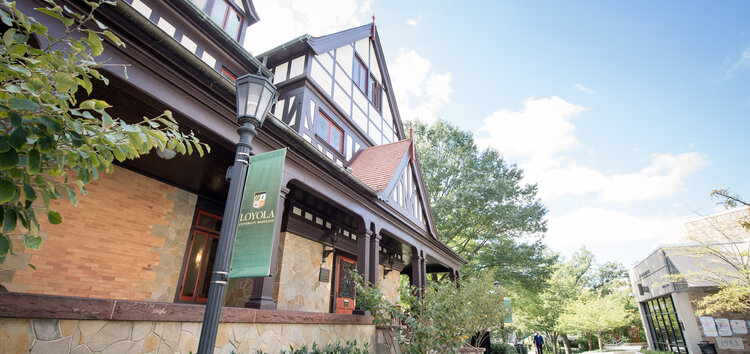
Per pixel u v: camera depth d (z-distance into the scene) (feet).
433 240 38.34
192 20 23.52
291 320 16.62
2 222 6.20
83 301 9.64
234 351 13.73
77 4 11.62
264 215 11.98
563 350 126.52
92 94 13.50
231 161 19.31
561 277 135.03
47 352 8.95
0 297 8.23
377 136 44.45
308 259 27.84
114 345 10.27
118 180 19.69
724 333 45.09
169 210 21.98
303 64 33.04
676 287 47.52
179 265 22.03
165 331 11.61
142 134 7.65
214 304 9.00
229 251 9.61
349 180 24.26
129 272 19.38
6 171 6.14
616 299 110.42
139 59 12.79
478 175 67.82
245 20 30.22
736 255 36.70
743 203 26.08
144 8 21.20
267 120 17.56
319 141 32.37
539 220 64.49
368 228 26.45
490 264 64.90
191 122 14.83
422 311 22.31
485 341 48.70
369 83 44.32
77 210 17.81
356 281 23.26
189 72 14.19
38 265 16.11
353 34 40.68
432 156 71.67
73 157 6.98
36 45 10.84
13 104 5.60
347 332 20.68
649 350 61.36
